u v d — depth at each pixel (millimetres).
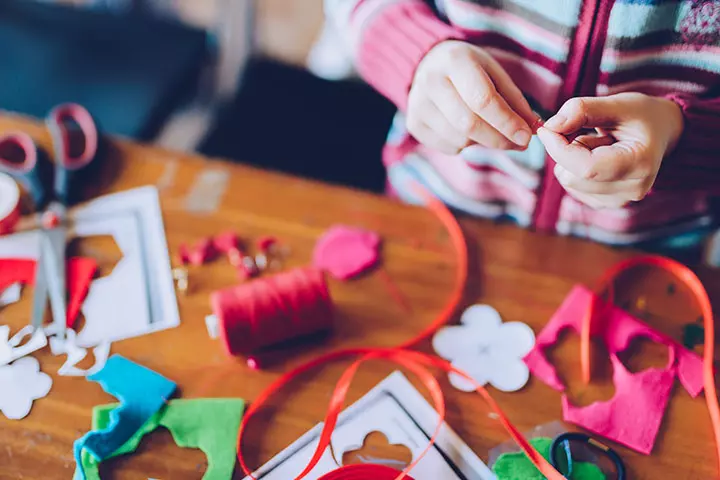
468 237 706
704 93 684
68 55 1180
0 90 1124
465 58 614
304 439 580
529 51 696
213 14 1594
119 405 589
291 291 610
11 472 556
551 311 659
